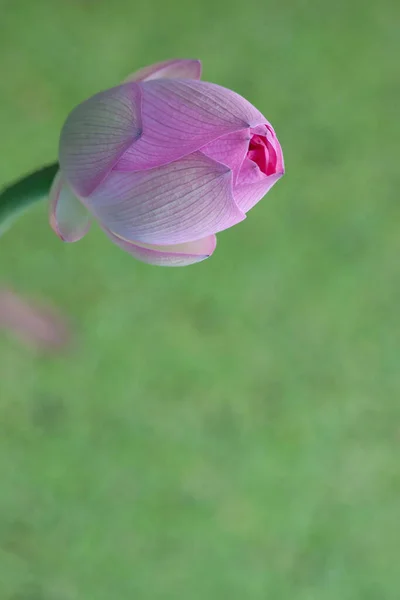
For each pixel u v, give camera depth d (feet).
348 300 6.48
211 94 2.91
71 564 5.24
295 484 6.01
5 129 5.61
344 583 5.96
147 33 6.40
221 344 6.01
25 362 5.35
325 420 6.20
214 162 2.89
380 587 6.06
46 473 5.30
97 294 5.65
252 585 5.69
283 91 6.79
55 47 5.99
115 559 5.36
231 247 6.21
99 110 2.94
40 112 5.77
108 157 2.92
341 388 6.30
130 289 5.77
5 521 5.13
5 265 5.40
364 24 7.31
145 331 5.77
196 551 5.60
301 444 6.09
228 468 5.84
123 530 5.44
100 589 5.26
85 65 6.05
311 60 7.00
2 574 5.02
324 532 6.00
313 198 6.62
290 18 7.04
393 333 6.56
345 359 6.36
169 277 5.92
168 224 2.96
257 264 6.26
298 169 6.64
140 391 5.67
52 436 5.35
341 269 6.52
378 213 6.79
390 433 6.37
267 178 2.92
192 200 2.92
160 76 3.04
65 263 5.58
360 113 7.02
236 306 6.11
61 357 5.46
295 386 6.17
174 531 5.58
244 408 5.97
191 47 6.53
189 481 5.70
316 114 6.86
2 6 5.89
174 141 2.90
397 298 6.64
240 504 5.82
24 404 5.31
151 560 5.46
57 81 5.90
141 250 3.02
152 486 5.58
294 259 6.40
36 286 5.46
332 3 7.25
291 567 5.84
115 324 5.68
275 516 5.90
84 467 5.41
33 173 3.05
